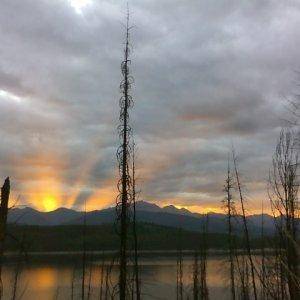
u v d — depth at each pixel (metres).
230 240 36.47
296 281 7.45
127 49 25.36
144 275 80.19
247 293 32.44
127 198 24.52
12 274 49.19
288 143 15.25
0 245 11.84
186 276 78.69
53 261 108.94
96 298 58.34
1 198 11.60
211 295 55.25
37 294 64.25
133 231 25.50
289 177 14.39
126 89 25.19
